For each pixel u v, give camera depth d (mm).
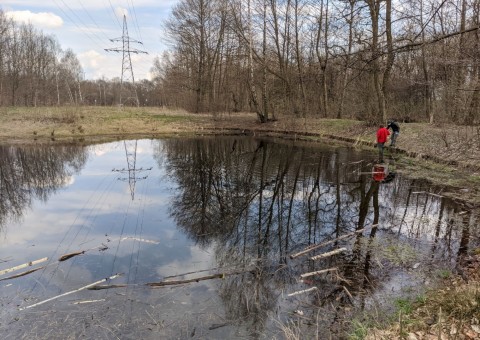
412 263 6559
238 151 21031
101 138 26125
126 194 12180
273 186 12961
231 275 6410
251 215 9891
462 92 13781
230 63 34000
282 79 30031
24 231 8766
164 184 13586
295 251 7406
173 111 38094
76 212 10266
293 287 5938
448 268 6262
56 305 5426
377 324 4664
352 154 18500
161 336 4688
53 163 17688
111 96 90250
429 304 4926
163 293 5781
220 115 34281
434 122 19734
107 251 7535
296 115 29609
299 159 17922
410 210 9656
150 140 25844
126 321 5020
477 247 7078
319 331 4746
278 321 5000
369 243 7527
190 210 10406
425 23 5074
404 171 14133
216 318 5090
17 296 5711
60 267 6766
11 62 50500
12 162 17828
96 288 5926
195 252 7496
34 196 11977
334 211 9984
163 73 54406
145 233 8617
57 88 57844
